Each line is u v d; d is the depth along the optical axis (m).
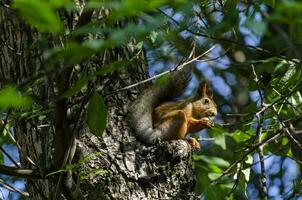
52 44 6.91
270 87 10.16
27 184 9.34
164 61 11.18
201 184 12.54
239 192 13.87
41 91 8.30
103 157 8.72
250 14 8.10
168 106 10.99
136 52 8.18
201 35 7.20
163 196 8.74
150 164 8.85
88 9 6.32
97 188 8.52
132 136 9.06
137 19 7.66
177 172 8.88
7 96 4.55
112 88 9.29
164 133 10.81
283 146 10.96
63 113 7.03
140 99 9.45
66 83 6.71
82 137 8.79
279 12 4.73
